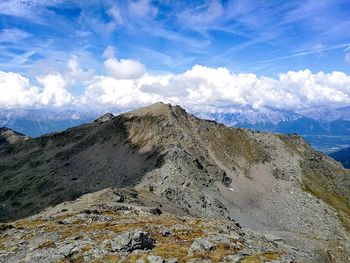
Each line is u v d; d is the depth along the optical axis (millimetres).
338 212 167000
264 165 195875
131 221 56188
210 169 155625
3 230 53219
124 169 164625
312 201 167875
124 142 192250
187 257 38000
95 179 170500
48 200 168875
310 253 70562
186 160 146375
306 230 137125
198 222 58562
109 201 79625
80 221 56406
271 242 63312
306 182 194750
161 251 39969
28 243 45594
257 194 158875
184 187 123875
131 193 92125
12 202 183375
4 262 40125
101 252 39531
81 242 43281
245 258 38562
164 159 146125
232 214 124500
